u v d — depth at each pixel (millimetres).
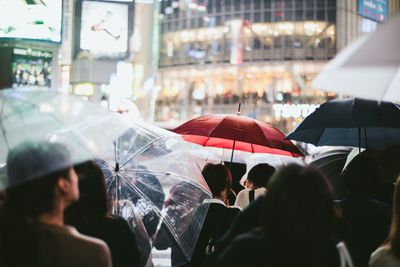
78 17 38812
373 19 85500
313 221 2994
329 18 81312
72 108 4336
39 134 3910
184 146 5625
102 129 4371
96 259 3080
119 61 41781
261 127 7727
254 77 84500
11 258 2918
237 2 84312
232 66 84562
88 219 4195
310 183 3025
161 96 88438
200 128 7703
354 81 3123
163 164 5410
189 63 87188
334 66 2959
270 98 83125
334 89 3109
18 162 3027
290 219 2980
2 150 3814
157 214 5309
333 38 81188
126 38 38625
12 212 3008
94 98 41750
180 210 5410
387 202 6320
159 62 89562
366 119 6660
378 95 3037
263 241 3018
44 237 3012
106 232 4199
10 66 33312
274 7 82750
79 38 38375
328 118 6812
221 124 7695
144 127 5387
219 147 8352
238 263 3004
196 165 5633
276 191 3029
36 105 4156
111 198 5203
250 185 6918
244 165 8914
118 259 4234
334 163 8188
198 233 5445
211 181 6375
